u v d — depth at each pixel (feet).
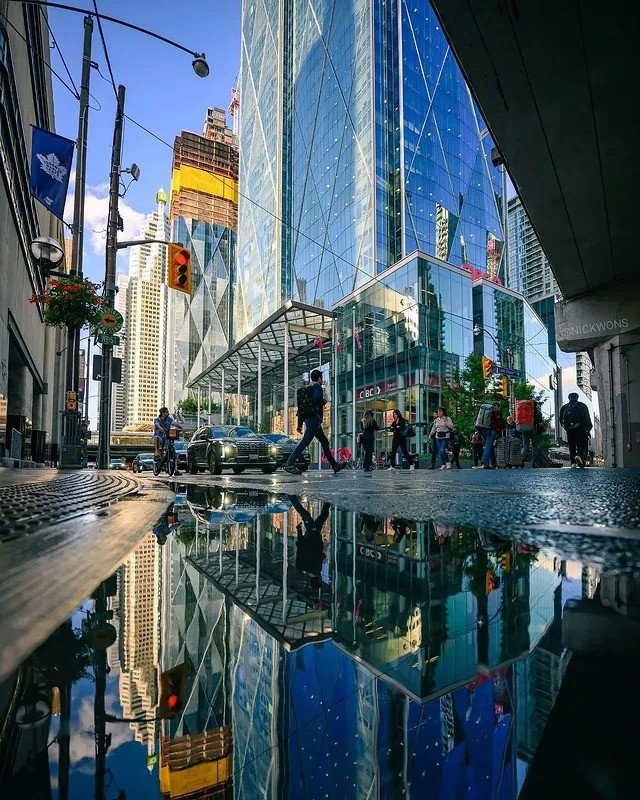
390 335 115.65
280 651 2.56
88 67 55.67
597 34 18.17
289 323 121.08
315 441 141.90
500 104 22.35
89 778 1.29
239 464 44.83
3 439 47.50
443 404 109.50
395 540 6.65
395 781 1.25
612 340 50.11
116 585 4.32
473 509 10.29
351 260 167.84
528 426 58.59
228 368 161.48
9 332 54.54
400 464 92.79
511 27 18.04
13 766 1.38
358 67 172.45
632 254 40.29
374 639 2.75
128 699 1.94
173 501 14.05
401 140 161.89
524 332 165.78
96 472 43.78
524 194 30.40
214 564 5.29
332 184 186.39
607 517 8.57
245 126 340.39
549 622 2.95
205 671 2.27
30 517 8.87
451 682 2.04
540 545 5.90
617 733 1.48
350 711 1.76
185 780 1.28
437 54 183.83
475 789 1.15
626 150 25.81
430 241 166.61
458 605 3.44
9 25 45.24
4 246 46.32
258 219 291.38
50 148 44.96
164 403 440.86
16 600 3.68
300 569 4.97
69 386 54.34
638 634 2.65
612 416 50.72
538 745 1.42
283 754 1.44
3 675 2.24
